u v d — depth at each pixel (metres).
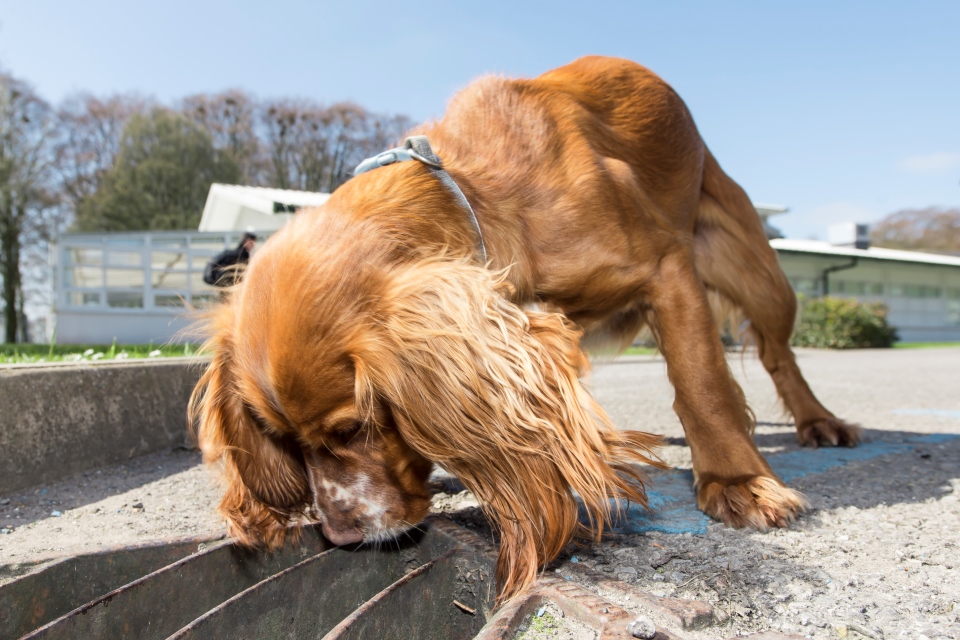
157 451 1.00
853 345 5.29
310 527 0.60
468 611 0.52
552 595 0.43
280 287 0.53
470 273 0.55
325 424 0.54
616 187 0.69
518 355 0.53
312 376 0.52
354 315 0.52
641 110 0.81
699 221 0.93
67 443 0.85
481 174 0.66
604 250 0.66
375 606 0.42
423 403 0.52
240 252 1.58
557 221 0.65
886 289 7.31
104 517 0.70
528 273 0.64
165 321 5.12
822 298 6.03
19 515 0.70
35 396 0.81
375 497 0.56
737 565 0.53
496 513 0.52
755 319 0.99
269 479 0.60
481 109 0.72
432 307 0.53
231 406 0.61
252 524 0.58
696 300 0.70
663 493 0.75
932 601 0.46
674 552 0.56
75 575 0.49
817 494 0.74
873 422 1.25
